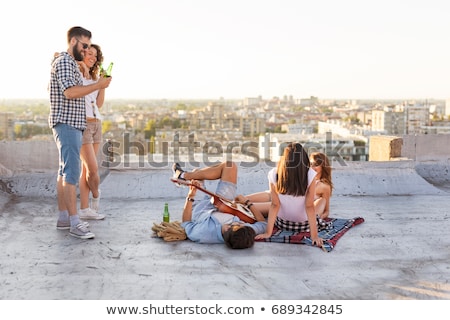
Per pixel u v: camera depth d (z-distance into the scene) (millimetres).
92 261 3799
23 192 6133
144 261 3803
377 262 3828
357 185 6418
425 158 7363
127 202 5820
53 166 6406
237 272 3594
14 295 3197
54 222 4910
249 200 4664
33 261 3793
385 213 5359
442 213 5363
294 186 4250
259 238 4301
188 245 4199
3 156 6305
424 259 3906
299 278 3496
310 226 4230
